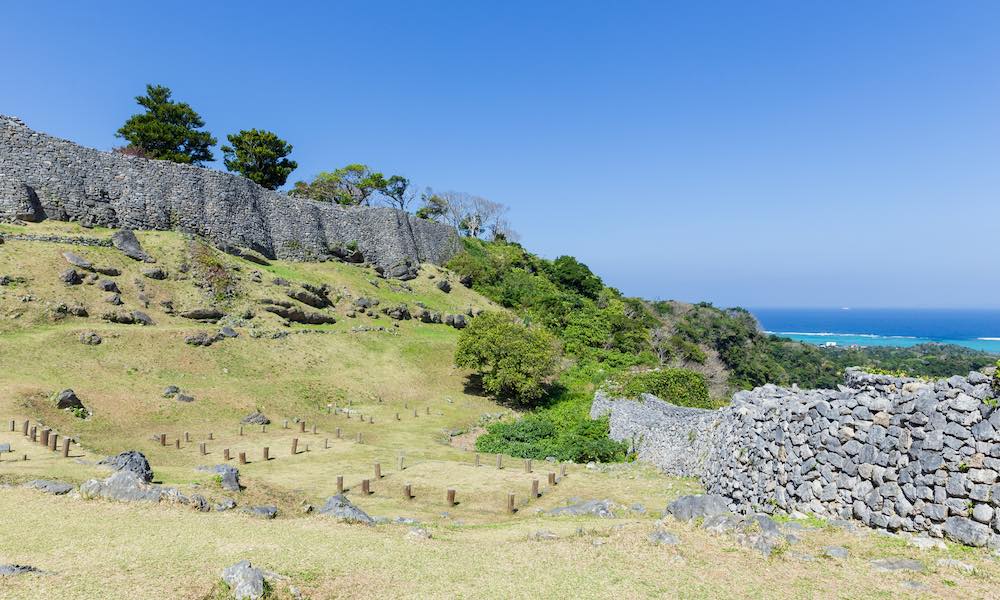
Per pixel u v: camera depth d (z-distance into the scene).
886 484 13.37
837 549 12.16
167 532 13.66
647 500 21.73
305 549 13.14
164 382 39.38
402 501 23.23
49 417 29.94
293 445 31.34
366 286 74.00
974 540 11.41
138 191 60.50
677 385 41.00
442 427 44.09
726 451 20.64
